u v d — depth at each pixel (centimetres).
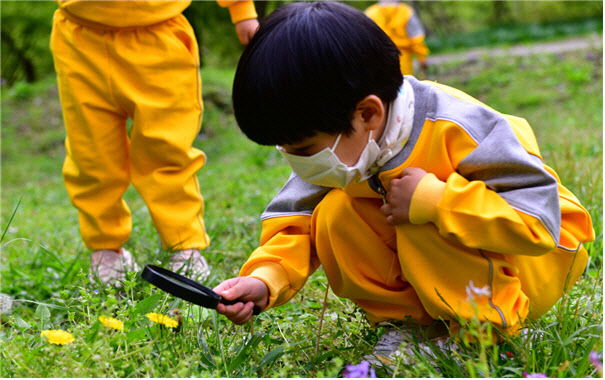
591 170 364
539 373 167
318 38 162
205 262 299
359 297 206
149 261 304
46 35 1888
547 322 215
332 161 170
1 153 988
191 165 302
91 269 292
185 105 298
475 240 171
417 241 184
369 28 170
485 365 157
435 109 183
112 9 278
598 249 297
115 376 168
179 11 294
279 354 191
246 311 189
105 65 287
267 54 163
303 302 259
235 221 399
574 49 1272
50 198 700
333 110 163
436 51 1769
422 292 187
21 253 379
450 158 182
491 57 1298
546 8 2344
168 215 295
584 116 788
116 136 300
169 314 221
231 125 988
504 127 177
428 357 189
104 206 305
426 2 2488
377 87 168
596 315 214
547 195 172
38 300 296
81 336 191
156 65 288
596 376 178
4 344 202
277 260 201
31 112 1105
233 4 333
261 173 619
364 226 195
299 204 209
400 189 178
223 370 186
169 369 171
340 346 208
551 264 198
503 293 183
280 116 162
